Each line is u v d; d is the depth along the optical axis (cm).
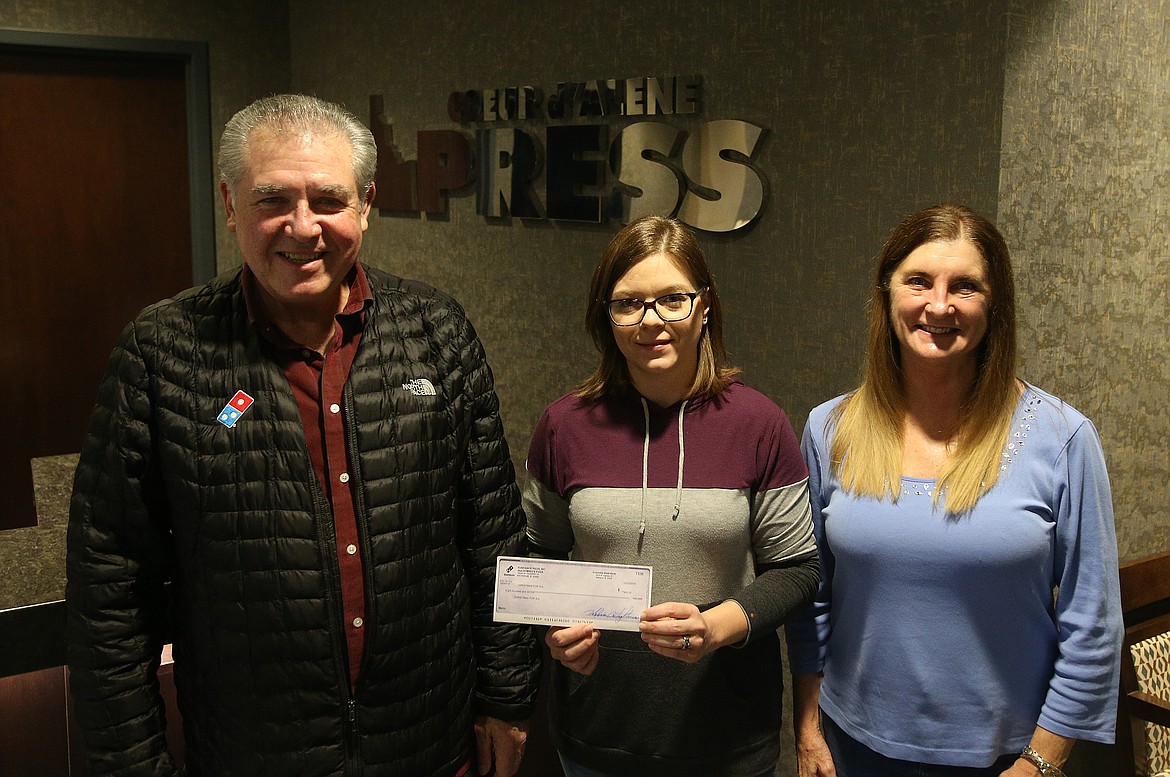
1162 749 217
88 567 137
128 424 136
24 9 366
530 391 338
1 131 375
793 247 250
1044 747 150
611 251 156
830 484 167
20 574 273
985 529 149
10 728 206
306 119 135
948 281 151
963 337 152
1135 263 240
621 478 156
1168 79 239
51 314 394
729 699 155
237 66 419
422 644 146
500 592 147
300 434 138
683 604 143
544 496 166
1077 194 224
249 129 135
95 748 138
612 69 293
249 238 135
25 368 391
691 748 153
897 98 225
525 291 334
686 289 152
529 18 319
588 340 312
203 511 136
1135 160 236
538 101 317
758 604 149
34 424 396
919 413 160
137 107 402
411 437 145
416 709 147
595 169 297
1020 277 214
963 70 212
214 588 137
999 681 152
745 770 155
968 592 150
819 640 171
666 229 155
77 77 388
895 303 157
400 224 386
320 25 412
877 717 158
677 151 273
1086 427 151
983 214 211
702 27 265
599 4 294
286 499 137
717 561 154
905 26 222
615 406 161
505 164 330
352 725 142
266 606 137
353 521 141
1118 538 248
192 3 404
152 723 141
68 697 213
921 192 222
